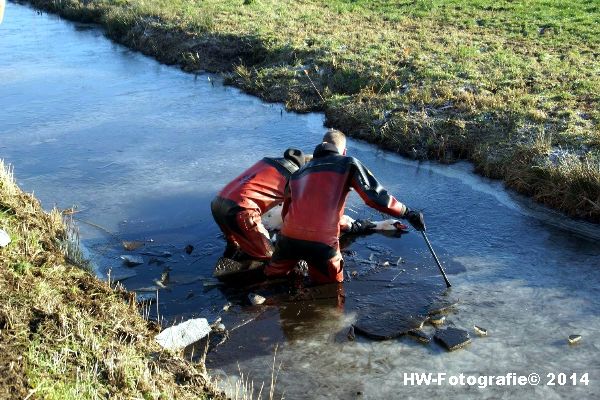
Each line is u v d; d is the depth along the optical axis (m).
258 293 6.78
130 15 17.77
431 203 8.62
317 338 6.07
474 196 8.77
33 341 5.10
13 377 4.60
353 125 10.96
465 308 6.43
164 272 7.15
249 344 6.02
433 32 14.81
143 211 8.55
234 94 13.23
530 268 7.09
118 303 6.26
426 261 7.29
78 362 5.04
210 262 7.37
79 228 8.12
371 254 7.44
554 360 5.68
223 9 17.72
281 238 6.74
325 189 6.59
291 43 14.26
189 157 10.24
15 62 15.88
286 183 7.29
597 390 5.30
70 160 10.23
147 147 10.69
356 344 5.98
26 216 7.30
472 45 13.52
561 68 11.74
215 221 7.69
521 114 9.95
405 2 18.02
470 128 10.02
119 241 7.83
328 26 15.76
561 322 6.17
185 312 6.51
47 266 6.40
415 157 9.91
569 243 7.56
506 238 7.73
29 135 11.28
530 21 15.28
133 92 13.51
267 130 11.27
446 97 10.89
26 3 23.44
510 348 5.85
